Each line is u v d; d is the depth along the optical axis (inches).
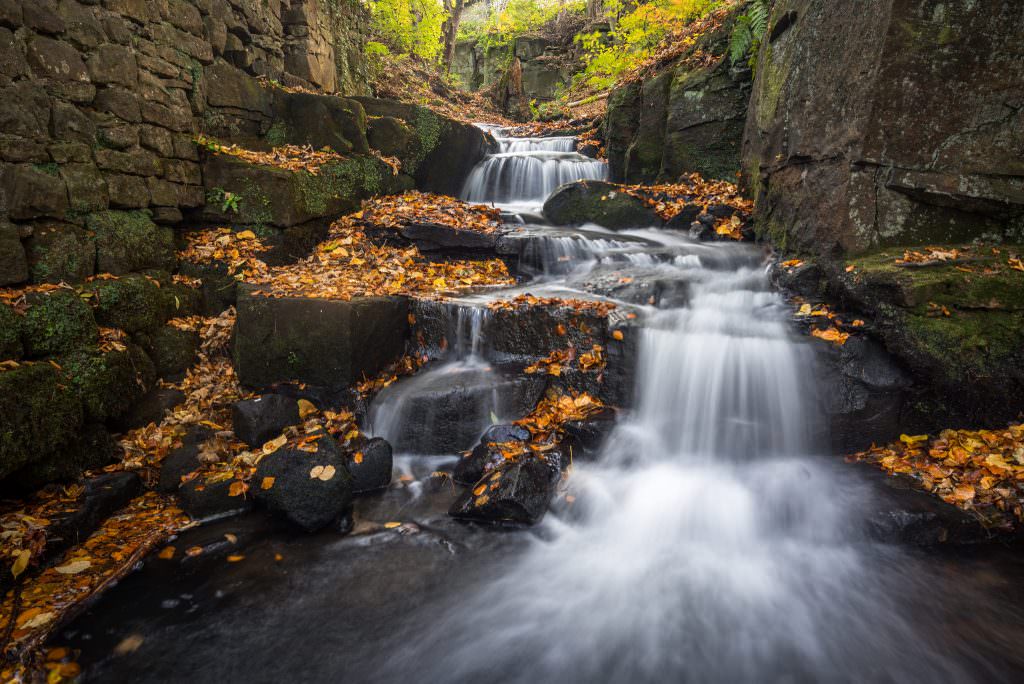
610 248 290.2
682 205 331.0
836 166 222.5
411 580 141.8
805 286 225.9
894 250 206.8
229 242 249.1
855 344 186.7
